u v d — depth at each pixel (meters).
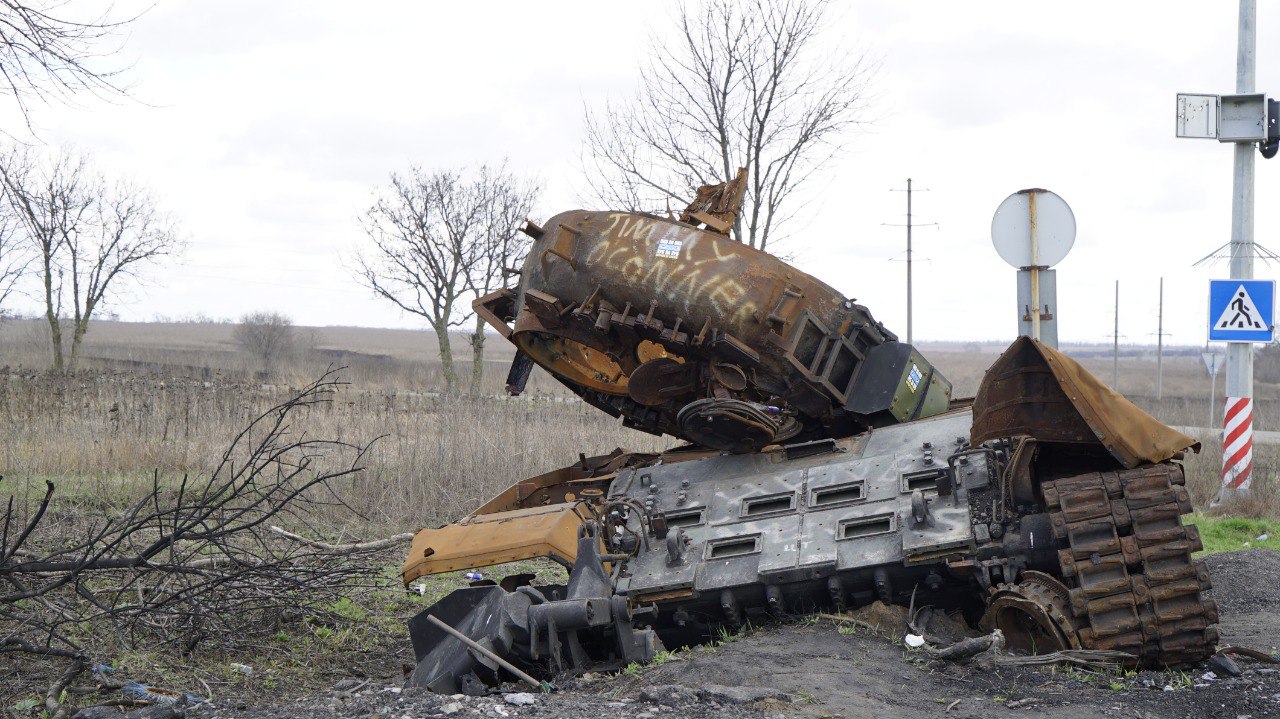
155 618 6.65
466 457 13.85
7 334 69.19
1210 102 14.16
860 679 5.36
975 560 6.05
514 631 5.93
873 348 8.15
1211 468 16.23
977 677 5.43
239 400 17.58
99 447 14.34
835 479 6.99
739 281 7.64
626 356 8.12
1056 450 6.66
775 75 16.91
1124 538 5.76
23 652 6.14
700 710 4.84
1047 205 8.48
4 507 10.17
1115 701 5.09
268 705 5.67
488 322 8.74
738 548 6.67
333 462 13.69
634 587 6.48
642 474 7.80
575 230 7.97
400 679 6.48
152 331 106.44
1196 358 154.50
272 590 6.87
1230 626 7.55
